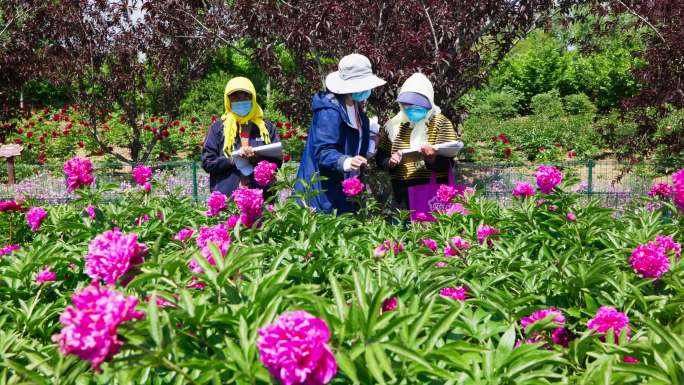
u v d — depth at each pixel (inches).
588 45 411.8
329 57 345.7
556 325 80.4
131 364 62.8
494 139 642.2
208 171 203.0
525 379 70.9
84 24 476.4
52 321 103.2
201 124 753.6
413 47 334.3
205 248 94.3
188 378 65.9
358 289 79.2
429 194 207.0
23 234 214.1
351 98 184.2
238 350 69.1
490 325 87.7
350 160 173.3
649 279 95.3
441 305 85.3
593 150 631.8
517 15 363.3
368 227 148.6
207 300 88.9
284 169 161.9
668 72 358.0
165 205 184.9
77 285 119.3
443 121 213.8
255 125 205.0
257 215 133.0
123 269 76.3
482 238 141.2
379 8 341.4
